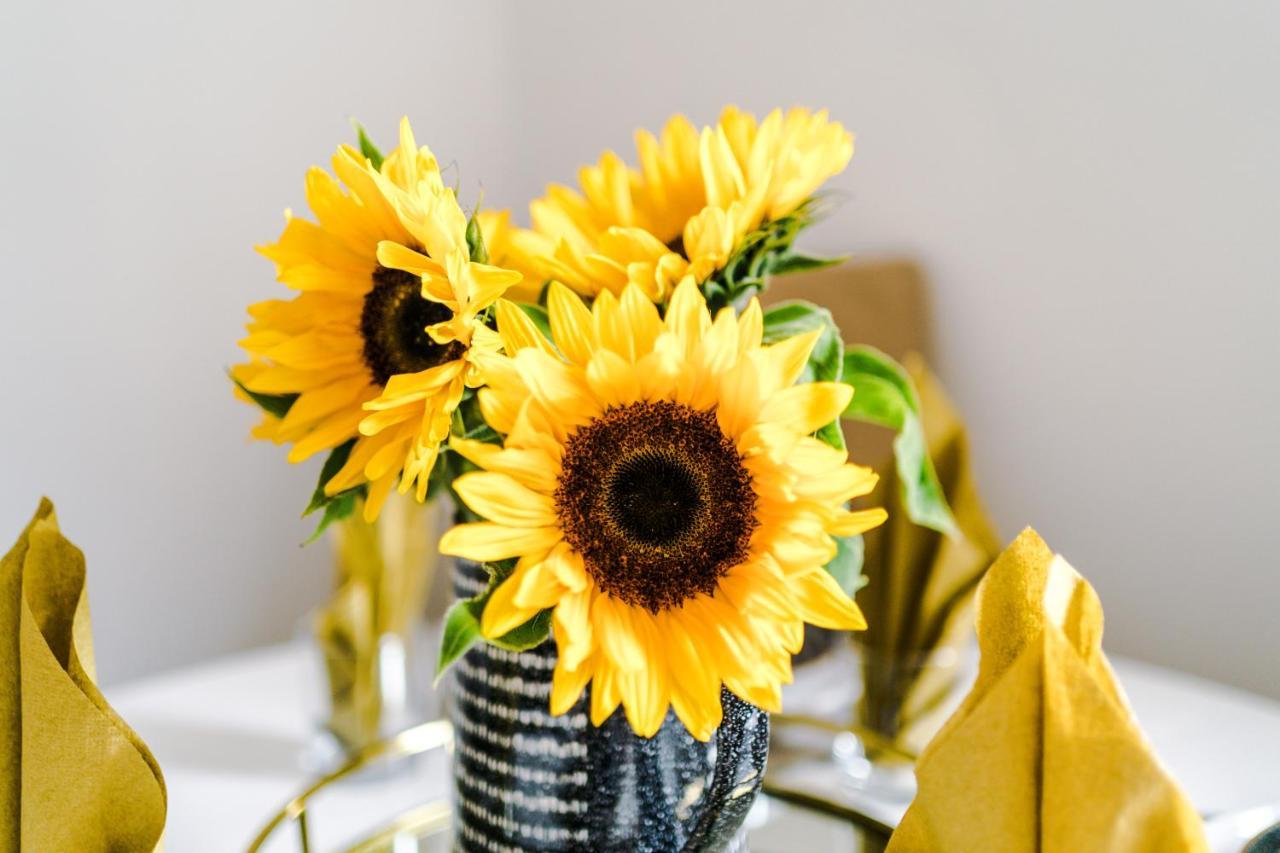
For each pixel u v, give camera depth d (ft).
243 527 6.73
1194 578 5.05
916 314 5.68
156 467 6.38
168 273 6.32
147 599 6.42
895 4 5.81
